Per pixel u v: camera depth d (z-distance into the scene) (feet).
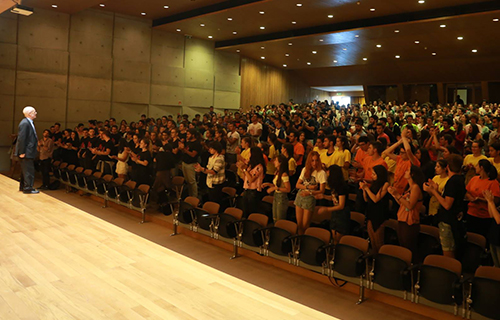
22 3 40.78
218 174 22.20
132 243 16.16
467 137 26.89
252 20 43.34
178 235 21.34
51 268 13.07
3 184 28.81
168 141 29.76
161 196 23.77
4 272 12.59
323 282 15.75
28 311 9.98
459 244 13.97
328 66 72.18
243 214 20.27
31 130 25.57
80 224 18.74
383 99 75.15
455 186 13.58
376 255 13.29
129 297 11.02
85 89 46.68
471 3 34.47
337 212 16.25
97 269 13.11
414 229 14.56
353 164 20.84
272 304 10.91
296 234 16.22
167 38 53.62
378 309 13.52
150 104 52.70
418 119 38.47
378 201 15.49
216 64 59.82
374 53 57.41
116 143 33.65
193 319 9.85
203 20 44.70
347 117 45.21
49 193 30.83
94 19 47.01
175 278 12.57
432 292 12.01
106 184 26.23
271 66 72.90
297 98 81.76
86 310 10.14
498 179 15.75
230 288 11.94
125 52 49.80
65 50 45.11
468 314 11.55
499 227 12.85
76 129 37.50
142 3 42.96
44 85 43.70
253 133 32.48
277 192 18.42
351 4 35.78
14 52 41.81
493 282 10.93
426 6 35.81
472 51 53.57
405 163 17.17
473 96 65.62
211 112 48.44
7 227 17.72
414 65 64.23
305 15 40.32
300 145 23.54
